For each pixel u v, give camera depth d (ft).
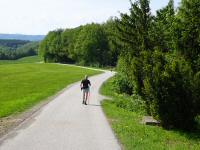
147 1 112.27
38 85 174.29
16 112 80.59
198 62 73.41
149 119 68.08
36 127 61.00
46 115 75.56
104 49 460.14
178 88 60.54
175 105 60.80
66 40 571.69
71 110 84.17
